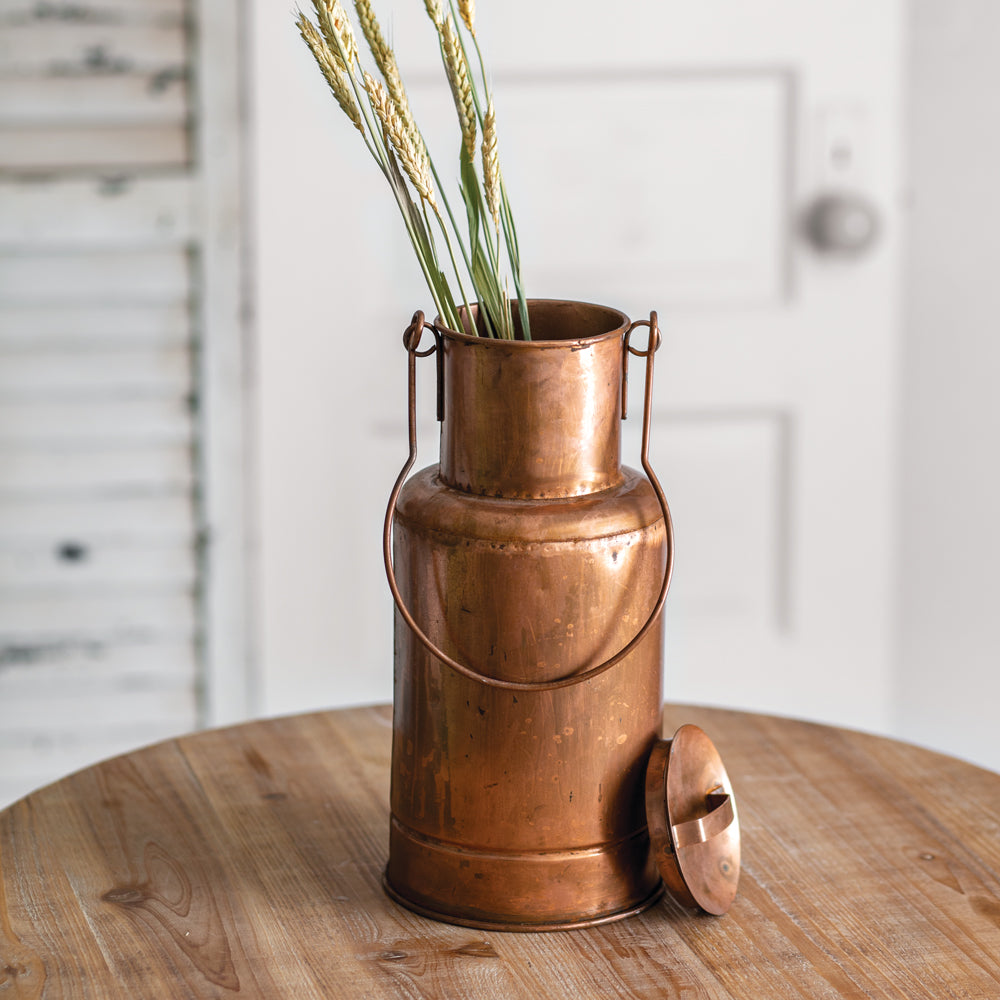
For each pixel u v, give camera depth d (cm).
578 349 181
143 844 196
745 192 291
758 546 306
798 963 182
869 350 299
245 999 178
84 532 281
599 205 288
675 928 186
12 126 268
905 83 303
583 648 182
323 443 287
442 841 186
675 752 187
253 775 207
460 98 182
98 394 277
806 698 314
